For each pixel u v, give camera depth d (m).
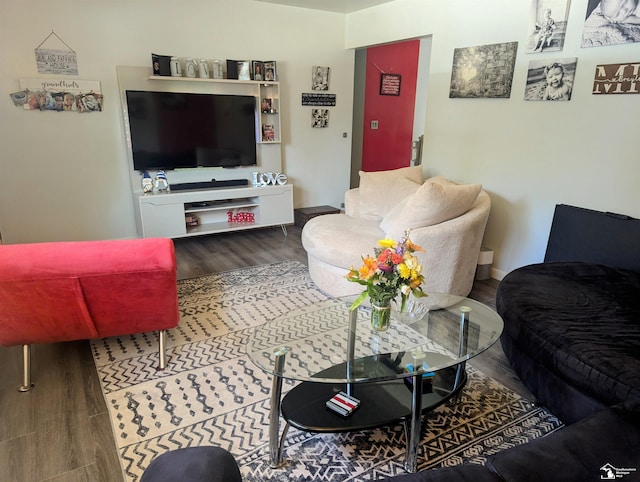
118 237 4.21
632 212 2.59
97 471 1.58
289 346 1.75
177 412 1.89
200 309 2.88
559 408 1.75
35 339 1.98
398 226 2.64
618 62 2.53
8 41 3.40
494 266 3.53
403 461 1.65
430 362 1.62
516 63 3.10
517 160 3.21
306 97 4.93
